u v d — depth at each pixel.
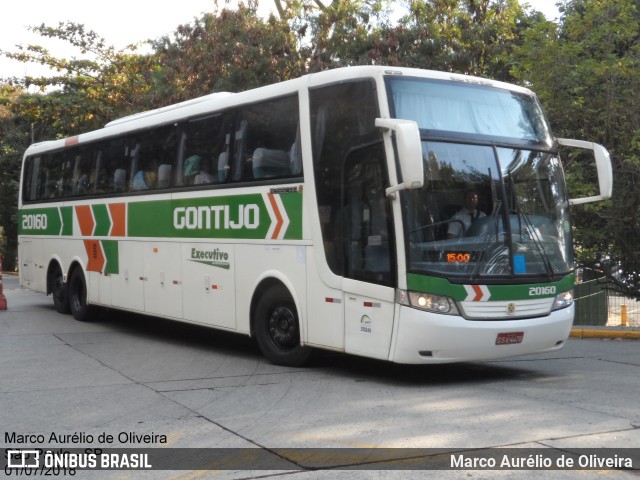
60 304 17.14
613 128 16.17
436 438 6.74
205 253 11.89
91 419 7.61
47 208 17.48
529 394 8.72
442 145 9.16
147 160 13.53
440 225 8.95
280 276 10.38
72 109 31.36
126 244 14.09
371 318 9.16
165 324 15.79
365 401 8.31
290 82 10.40
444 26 22.06
